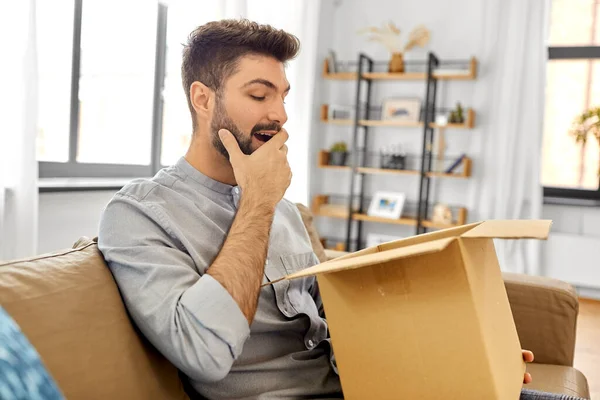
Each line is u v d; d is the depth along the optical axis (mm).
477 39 4254
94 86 2980
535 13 4059
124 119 3184
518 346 1046
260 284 976
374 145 4598
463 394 835
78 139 2846
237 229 1005
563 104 4309
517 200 4164
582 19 4258
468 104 4289
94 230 2691
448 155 4371
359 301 889
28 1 2080
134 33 3162
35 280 849
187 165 1147
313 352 1167
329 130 4746
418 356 854
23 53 2080
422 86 4426
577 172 4293
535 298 1648
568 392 1345
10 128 2066
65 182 2582
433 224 4160
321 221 4793
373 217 4316
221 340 901
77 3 2752
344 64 4691
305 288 1311
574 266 4074
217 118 1100
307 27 3912
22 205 2098
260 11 3424
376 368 891
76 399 786
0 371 557
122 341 901
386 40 4371
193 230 1062
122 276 968
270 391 1072
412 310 851
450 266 811
